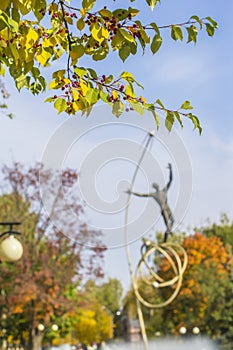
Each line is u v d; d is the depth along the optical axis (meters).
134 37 4.03
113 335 57.72
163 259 27.91
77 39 4.18
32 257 26.55
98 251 26.06
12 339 28.95
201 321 35.34
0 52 3.79
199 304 34.78
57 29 4.20
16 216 26.41
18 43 4.02
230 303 35.34
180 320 34.81
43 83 4.43
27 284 25.67
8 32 3.69
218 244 35.97
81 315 29.05
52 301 26.03
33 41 4.02
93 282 28.95
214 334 36.19
